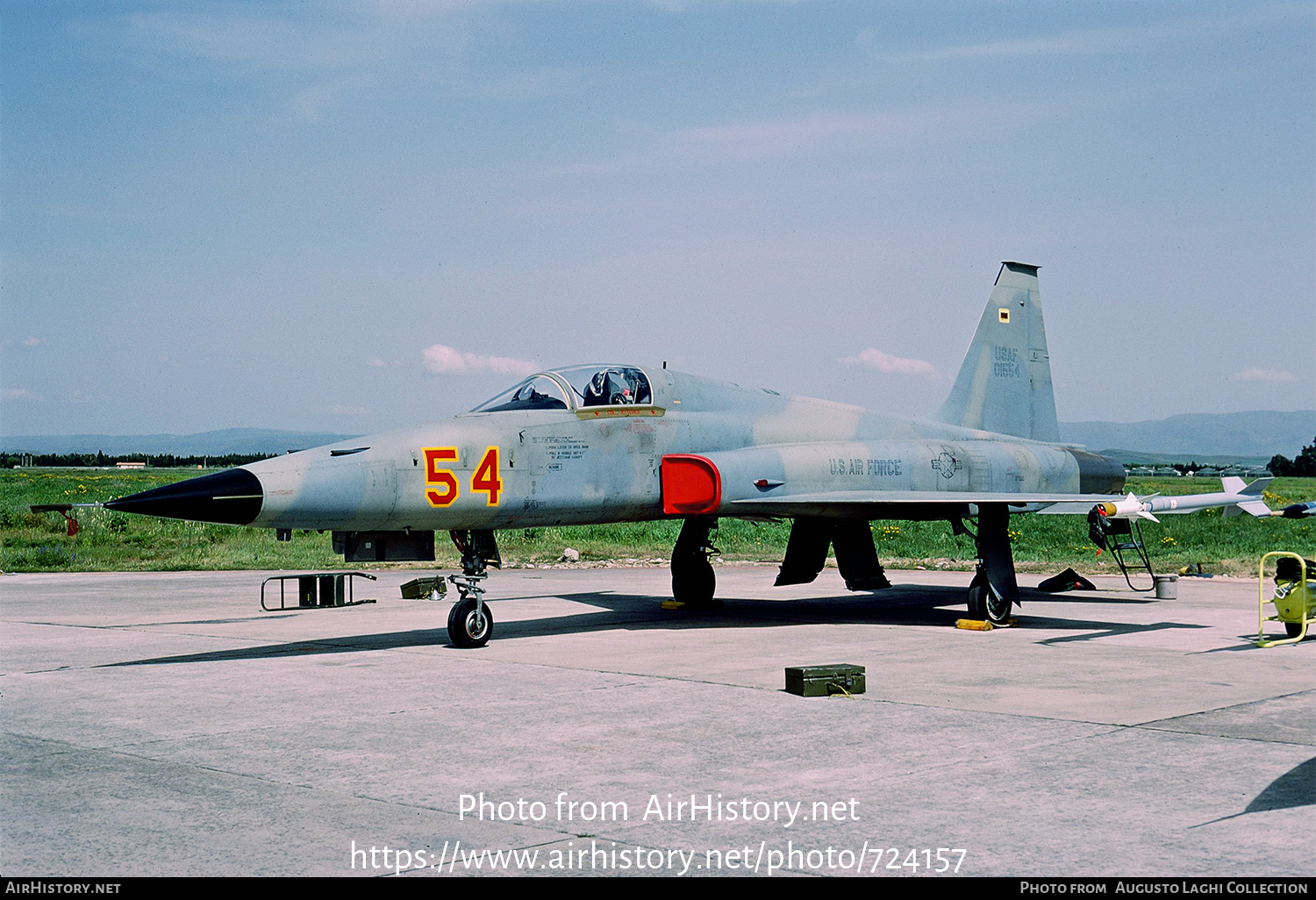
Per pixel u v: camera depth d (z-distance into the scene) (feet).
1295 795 19.49
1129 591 60.59
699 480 43.34
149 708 27.91
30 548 87.35
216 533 98.78
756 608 52.90
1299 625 40.96
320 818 18.47
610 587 64.18
